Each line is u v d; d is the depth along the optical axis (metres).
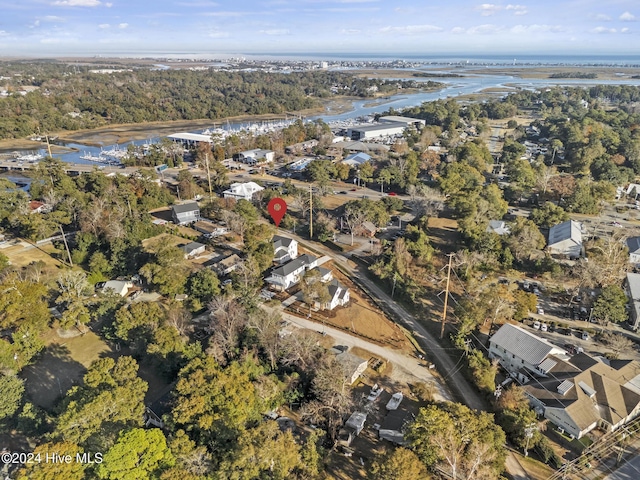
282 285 88.81
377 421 58.81
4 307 67.19
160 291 83.44
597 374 62.16
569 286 91.31
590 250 100.81
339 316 81.50
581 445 55.47
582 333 77.00
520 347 68.38
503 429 56.69
